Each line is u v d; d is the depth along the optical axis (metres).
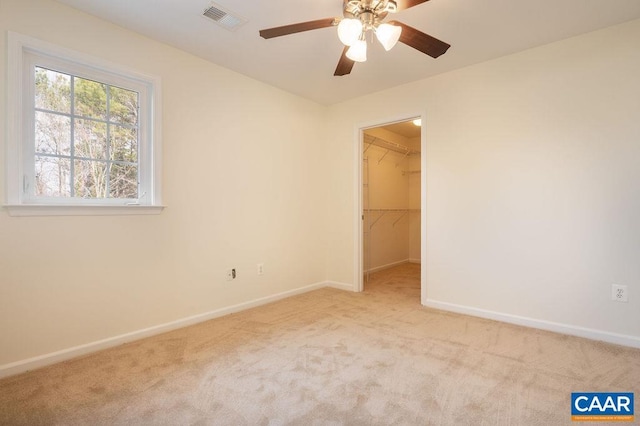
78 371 1.88
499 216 2.76
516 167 2.67
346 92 3.56
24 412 1.49
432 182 3.13
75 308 2.08
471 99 2.89
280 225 3.44
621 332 2.25
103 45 2.18
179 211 2.60
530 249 2.61
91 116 2.20
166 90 2.51
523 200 2.64
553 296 2.51
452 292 3.02
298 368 1.91
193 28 2.29
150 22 2.21
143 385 1.73
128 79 2.36
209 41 2.47
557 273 2.49
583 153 2.38
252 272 3.15
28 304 1.90
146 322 2.40
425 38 1.84
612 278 2.28
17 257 1.87
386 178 5.23
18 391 1.67
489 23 2.22
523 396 1.63
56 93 2.05
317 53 2.65
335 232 3.96
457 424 1.42
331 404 1.56
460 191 2.96
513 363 1.97
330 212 4.02
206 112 2.78
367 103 3.62
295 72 3.02
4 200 1.83
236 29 2.30
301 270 3.68
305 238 3.73
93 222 2.16
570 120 2.44
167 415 1.48
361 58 1.84
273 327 2.59
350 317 2.84
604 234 2.31
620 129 2.25
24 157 1.93
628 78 2.22
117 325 2.26
